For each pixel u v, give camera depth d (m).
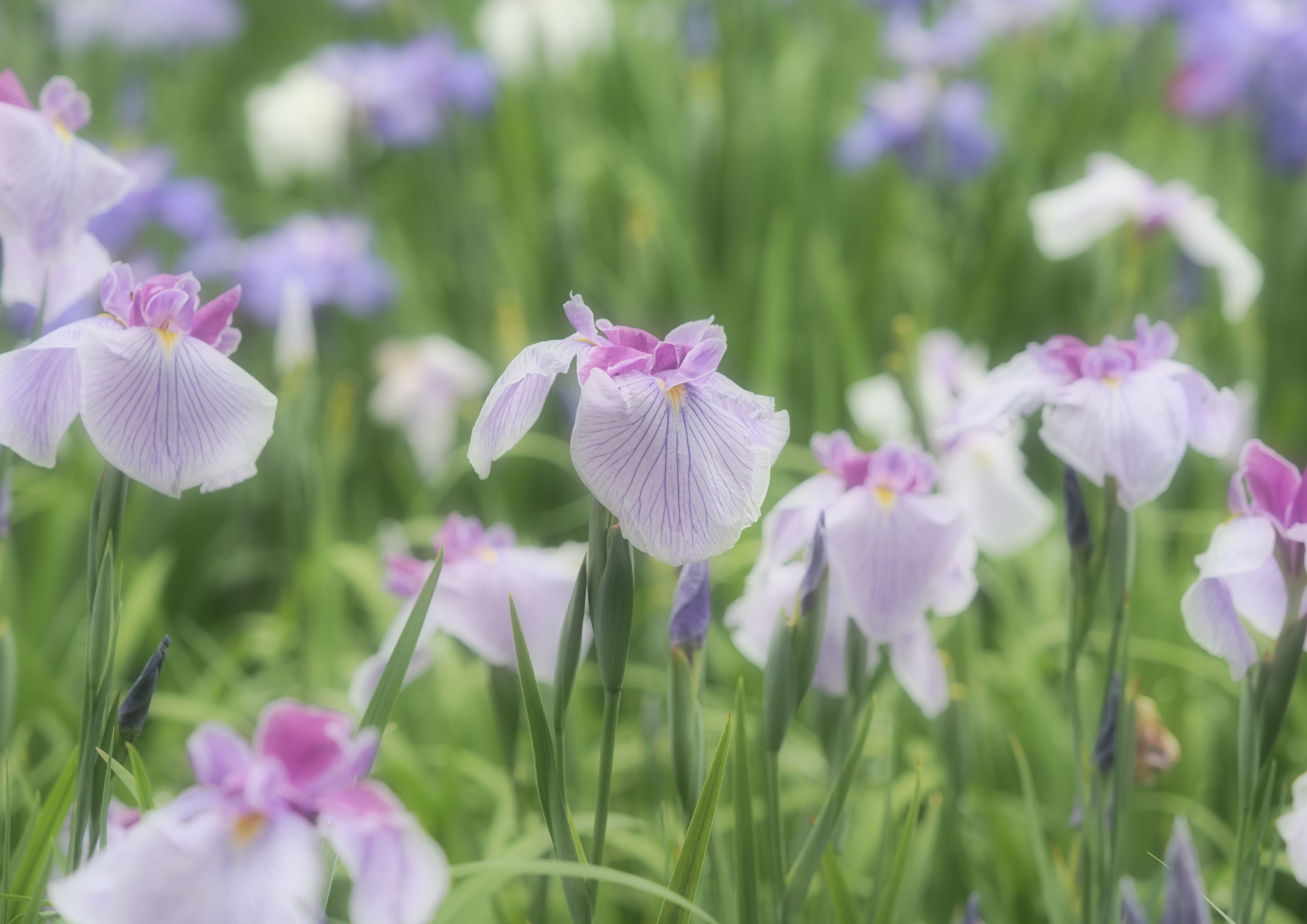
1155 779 1.90
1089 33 5.77
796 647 1.68
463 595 1.78
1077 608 1.73
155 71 5.97
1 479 1.76
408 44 4.91
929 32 5.28
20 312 1.96
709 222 4.38
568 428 3.39
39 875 1.66
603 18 5.15
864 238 4.18
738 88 4.57
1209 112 4.51
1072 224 2.88
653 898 1.95
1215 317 3.71
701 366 1.59
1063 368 1.72
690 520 1.57
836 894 1.72
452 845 1.99
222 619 3.69
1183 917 1.69
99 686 1.62
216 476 1.60
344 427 2.88
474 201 4.16
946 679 1.83
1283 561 1.65
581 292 3.89
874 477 1.74
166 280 1.62
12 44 3.82
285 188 5.20
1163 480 1.68
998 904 2.04
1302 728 2.35
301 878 1.47
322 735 1.49
